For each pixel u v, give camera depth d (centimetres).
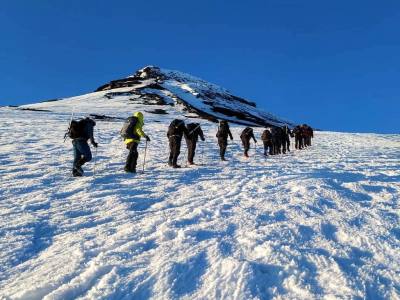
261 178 1173
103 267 477
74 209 782
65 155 1538
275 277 451
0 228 659
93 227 677
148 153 1697
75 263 504
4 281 470
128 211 772
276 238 575
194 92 11950
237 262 475
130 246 551
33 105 8212
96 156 1529
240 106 13200
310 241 570
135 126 1225
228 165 1481
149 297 417
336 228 633
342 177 1179
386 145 3062
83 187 984
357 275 456
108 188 989
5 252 555
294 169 1398
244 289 423
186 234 596
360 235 593
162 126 3575
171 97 10188
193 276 459
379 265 489
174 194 938
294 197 867
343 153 2192
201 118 6775
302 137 2569
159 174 1212
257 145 2381
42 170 1205
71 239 609
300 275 452
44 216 735
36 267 508
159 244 569
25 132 2338
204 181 1114
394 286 434
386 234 605
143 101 9156
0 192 914
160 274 455
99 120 4453
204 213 730
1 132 2256
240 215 714
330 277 448
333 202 830
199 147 2075
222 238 581
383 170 1395
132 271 470
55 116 4478
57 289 424
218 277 451
